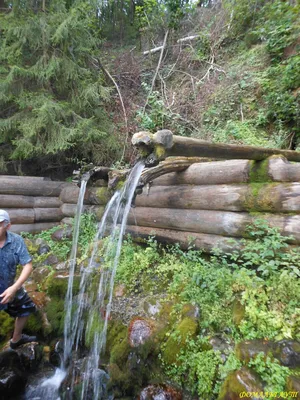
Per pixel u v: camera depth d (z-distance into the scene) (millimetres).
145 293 3807
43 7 7211
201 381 2520
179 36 10289
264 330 2570
